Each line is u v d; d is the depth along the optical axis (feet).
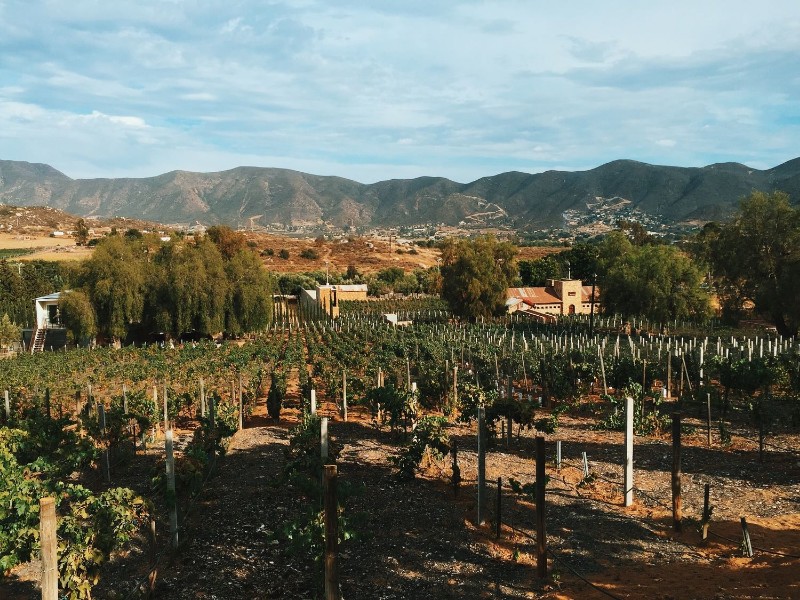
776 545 36.60
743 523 35.70
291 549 31.76
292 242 581.12
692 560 35.12
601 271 228.02
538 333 172.24
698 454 57.47
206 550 36.32
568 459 56.49
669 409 77.15
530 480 50.26
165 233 635.66
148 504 32.86
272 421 78.89
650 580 32.45
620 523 40.86
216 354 146.92
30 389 107.96
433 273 375.45
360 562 35.06
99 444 59.31
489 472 52.31
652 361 93.56
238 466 55.31
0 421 69.41
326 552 24.90
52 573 21.39
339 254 514.27
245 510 42.88
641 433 64.54
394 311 273.33
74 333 179.01
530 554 36.19
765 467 52.95
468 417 64.28
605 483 49.26
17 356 161.99
